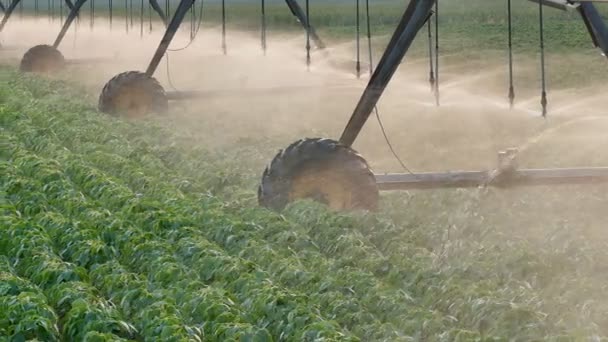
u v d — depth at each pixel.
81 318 23.77
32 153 42.50
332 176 35.38
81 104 60.50
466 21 120.19
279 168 35.50
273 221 32.72
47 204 34.47
